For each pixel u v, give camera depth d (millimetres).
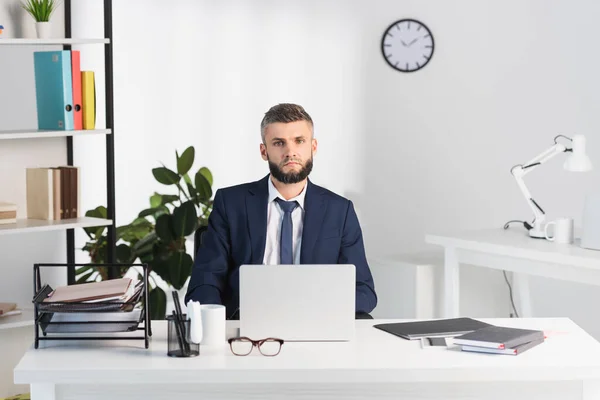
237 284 3168
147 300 2545
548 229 5070
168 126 5367
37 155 4262
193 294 3145
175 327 2432
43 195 4086
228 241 3236
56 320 2498
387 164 5648
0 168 4137
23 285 4270
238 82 5457
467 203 5730
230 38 5418
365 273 3225
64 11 4391
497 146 5676
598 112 5496
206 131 5434
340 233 3221
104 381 2316
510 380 2396
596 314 5488
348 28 5535
